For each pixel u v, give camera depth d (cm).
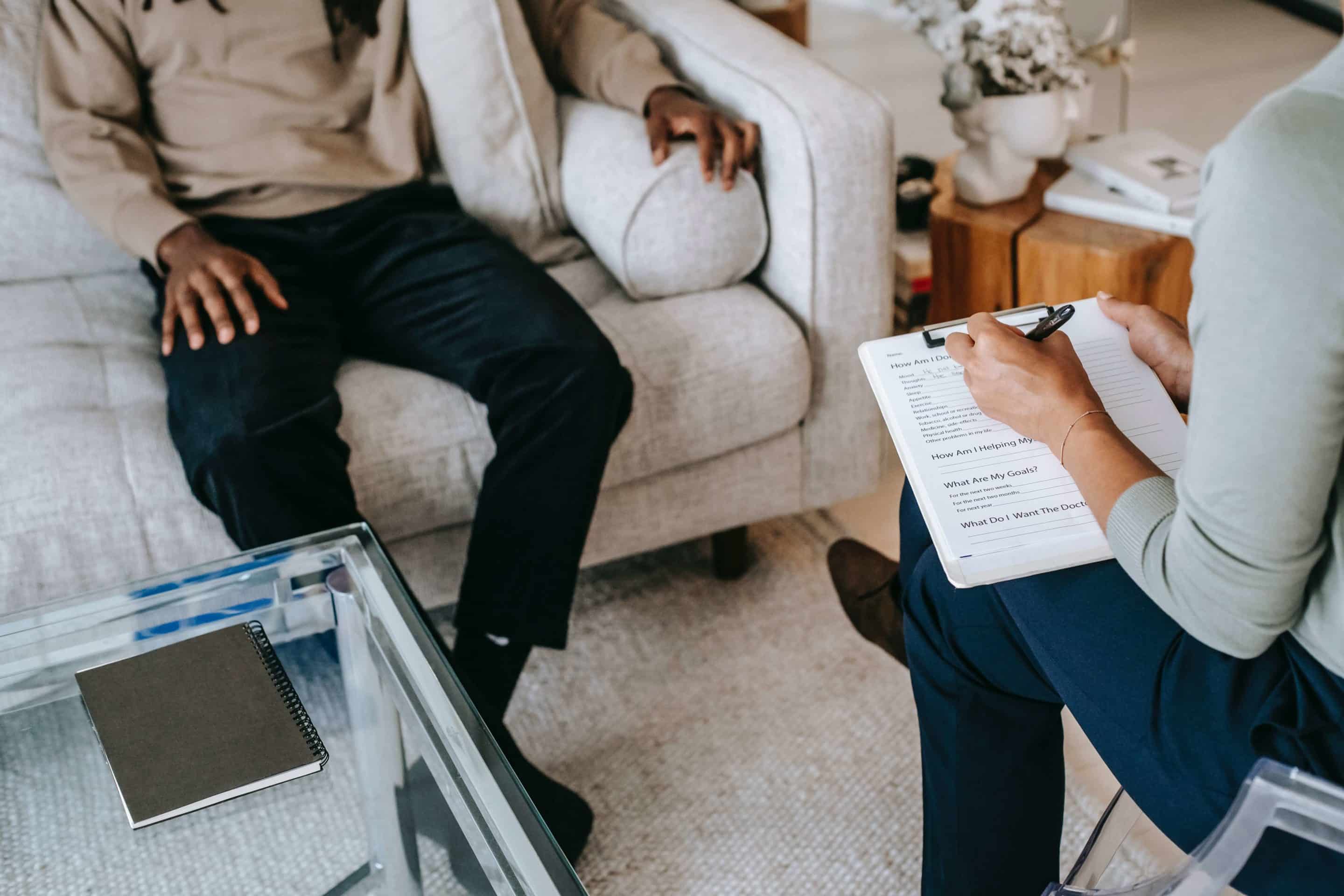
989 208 175
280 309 144
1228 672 80
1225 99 294
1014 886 105
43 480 126
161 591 103
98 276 168
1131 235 163
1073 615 87
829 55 363
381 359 153
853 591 144
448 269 148
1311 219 61
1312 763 75
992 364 88
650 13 180
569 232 176
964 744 100
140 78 159
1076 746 142
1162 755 82
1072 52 164
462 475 141
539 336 135
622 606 169
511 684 139
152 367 147
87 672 92
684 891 128
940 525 86
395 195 160
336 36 160
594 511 137
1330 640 73
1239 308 64
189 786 83
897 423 92
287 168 156
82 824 84
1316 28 335
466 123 161
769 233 158
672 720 150
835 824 134
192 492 129
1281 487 66
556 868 81
